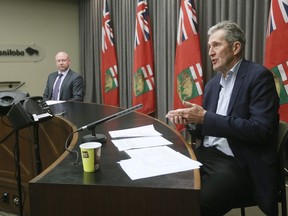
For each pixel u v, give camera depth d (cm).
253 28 276
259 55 276
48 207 102
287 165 224
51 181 103
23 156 235
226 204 143
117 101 469
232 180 145
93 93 547
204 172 152
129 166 116
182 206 97
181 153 133
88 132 170
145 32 382
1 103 224
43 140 223
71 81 380
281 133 152
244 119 148
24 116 156
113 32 472
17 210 246
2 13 533
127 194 99
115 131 175
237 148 154
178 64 321
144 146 143
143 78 384
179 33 320
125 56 452
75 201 101
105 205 100
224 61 165
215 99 177
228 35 163
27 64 557
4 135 239
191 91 311
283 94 233
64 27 579
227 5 301
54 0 566
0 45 536
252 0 276
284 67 233
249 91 156
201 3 322
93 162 110
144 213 99
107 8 461
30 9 551
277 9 235
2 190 252
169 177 106
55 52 576
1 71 541
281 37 233
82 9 566
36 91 568
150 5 391
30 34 555
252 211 233
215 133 148
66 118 211
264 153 149
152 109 387
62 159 125
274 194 145
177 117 151
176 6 351
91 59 543
